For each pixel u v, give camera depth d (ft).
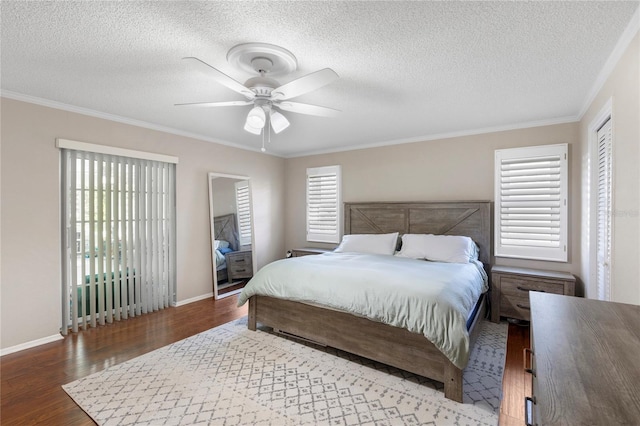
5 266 9.16
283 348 9.47
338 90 9.00
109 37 6.28
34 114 9.68
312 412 6.48
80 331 10.75
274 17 5.59
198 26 5.88
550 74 7.88
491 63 7.31
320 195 18.01
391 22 5.73
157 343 9.82
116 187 11.72
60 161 10.32
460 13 5.46
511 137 12.61
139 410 6.49
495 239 12.84
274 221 18.85
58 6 5.28
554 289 10.68
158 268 13.12
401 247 14.33
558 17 5.56
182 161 13.96
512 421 6.25
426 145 14.60
